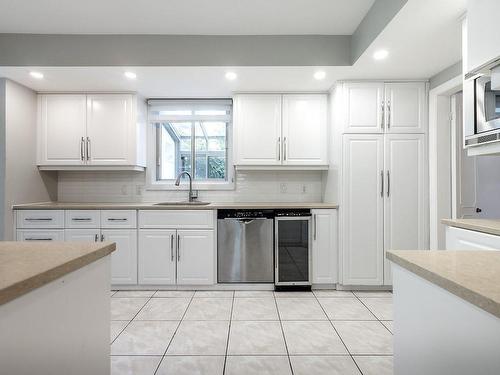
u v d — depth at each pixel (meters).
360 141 3.13
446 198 3.03
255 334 2.25
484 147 1.79
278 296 3.02
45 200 3.61
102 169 3.53
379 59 2.64
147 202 3.82
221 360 1.92
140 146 3.64
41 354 0.79
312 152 3.49
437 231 3.02
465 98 1.87
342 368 1.83
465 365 0.71
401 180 3.12
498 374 0.62
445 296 0.78
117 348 2.06
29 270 0.78
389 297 2.99
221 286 3.20
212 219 3.19
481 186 3.15
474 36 1.65
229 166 3.85
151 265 3.19
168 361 1.91
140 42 2.77
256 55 2.78
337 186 3.17
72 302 0.93
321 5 2.33
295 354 1.98
